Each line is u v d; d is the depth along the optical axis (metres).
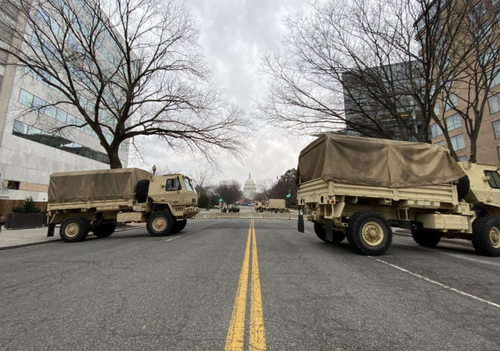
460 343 2.40
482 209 7.96
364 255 6.66
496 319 2.94
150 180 12.00
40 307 3.29
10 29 15.25
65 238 10.68
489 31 10.16
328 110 13.19
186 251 7.24
